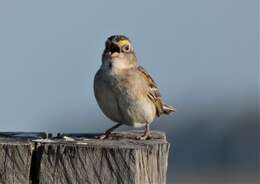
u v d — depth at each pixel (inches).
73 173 458.9
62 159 459.5
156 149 477.7
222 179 1353.3
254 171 1402.6
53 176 459.5
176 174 1441.9
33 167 463.2
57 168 459.5
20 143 466.0
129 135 556.7
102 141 509.0
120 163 455.5
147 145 475.5
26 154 462.0
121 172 455.5
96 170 456.8
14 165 461.7
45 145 462.0
